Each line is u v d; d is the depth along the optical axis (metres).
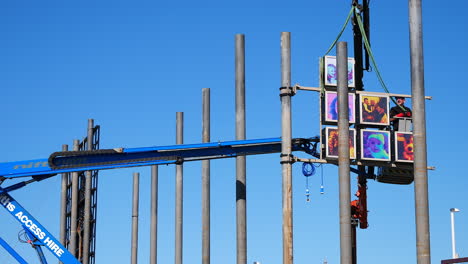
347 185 32.53
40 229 41.91
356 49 42.47
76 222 62.06
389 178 40.84
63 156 42.25
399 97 40.44
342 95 33.25
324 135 38.62
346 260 31.95
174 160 41.91
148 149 42.00
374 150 39.59
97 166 42.25
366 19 42.66
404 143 39.94
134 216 59.66
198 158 41.91
